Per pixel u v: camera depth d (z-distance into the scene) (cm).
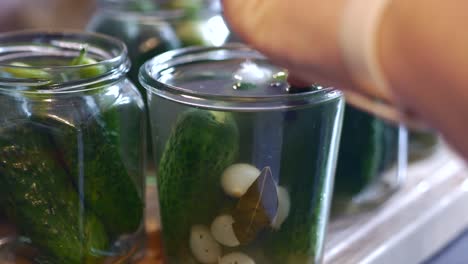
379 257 51
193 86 44
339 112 44
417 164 63
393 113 34
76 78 43
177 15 57
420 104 31
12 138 43
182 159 42
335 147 45
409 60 31
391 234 53
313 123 42
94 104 44
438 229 57
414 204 57
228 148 42
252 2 35
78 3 73
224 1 36
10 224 45
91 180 44
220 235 43
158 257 51
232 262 43
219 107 41
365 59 31
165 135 44
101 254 45
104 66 44
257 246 43
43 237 44
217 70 47
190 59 48
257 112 41
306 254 45
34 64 48
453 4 30
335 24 32
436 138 62
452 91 30
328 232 54
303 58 33
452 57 30
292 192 43
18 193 44
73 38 50
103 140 44
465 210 60
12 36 50
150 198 55
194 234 44
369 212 56
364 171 53
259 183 42
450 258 59
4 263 46
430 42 30
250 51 48
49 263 45
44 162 43
